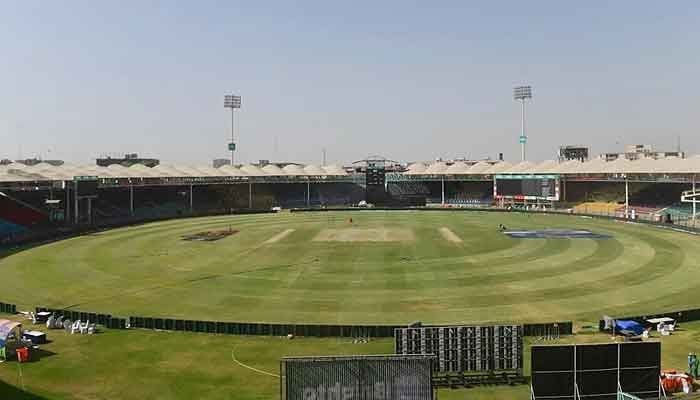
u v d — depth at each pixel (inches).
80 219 3986.2
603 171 4734.3
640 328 1392.7
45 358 1272.1
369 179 5457.7
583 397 986.1
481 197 5674.2
